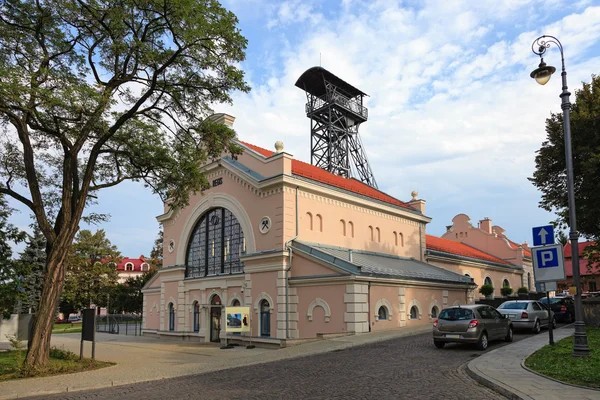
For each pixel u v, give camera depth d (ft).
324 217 88.84
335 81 144.56
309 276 77.82
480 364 39.78
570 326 77.20
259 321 83.82
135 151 61.21
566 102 44.29
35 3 51.62
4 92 42.01
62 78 47.88
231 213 95.35
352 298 72.08
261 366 46.42
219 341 94.48
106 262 203.41
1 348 77.71
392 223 106.22
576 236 42.70
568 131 43.98
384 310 79.82
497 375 34.71
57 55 54.39
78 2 51.24
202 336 96.32
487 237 161.68
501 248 158.30
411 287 87.40
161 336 108.78
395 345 57.26
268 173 85.40
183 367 48.73
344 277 72.84
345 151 138.82
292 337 79.10
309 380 37.06
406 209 109.70
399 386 33.47
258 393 32.91
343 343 60.08
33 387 38.91
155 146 60.95
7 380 43.65
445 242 141.69
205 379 40.40
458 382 34.63
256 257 83.87
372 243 98.89
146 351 75.61
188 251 106.01
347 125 143.64
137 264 327.88
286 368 43.98
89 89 46.39
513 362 40.57
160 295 114.42
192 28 51.06
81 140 54.75
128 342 98.84
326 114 143.84
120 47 51.83
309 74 141.38
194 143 63.16
